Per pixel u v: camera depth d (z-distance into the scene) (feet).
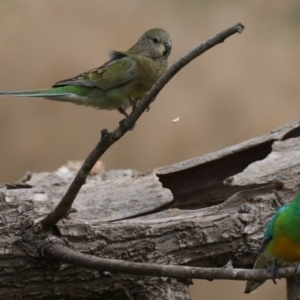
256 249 35.37
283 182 36.22
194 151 63.46
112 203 36.65
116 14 71.67
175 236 35.32
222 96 66.33
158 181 37.47
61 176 44.06
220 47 70.08
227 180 36.24
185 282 35.76
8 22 70.03
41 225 33.73
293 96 67.21
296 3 73.56
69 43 68.64
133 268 31.53
